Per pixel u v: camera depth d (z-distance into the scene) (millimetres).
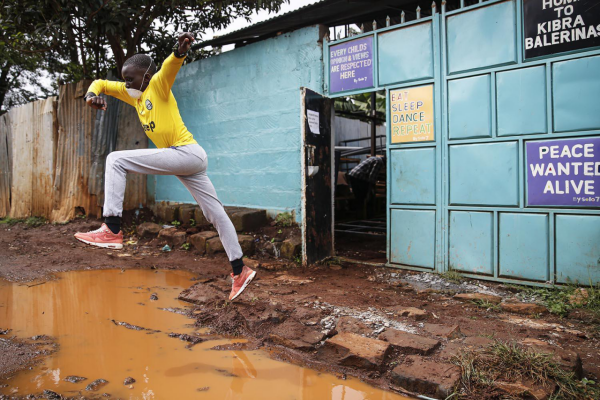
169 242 6883
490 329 3398
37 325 3480
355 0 5516
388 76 5359
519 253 4512
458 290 4496
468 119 4773
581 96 4090
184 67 8023
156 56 10055
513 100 4480
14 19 7758
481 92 4680
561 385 2391
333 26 6469
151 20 8562
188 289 4434
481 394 2377
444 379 2494
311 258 5637
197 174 3176
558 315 3746
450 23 4859
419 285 4730
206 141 7719
